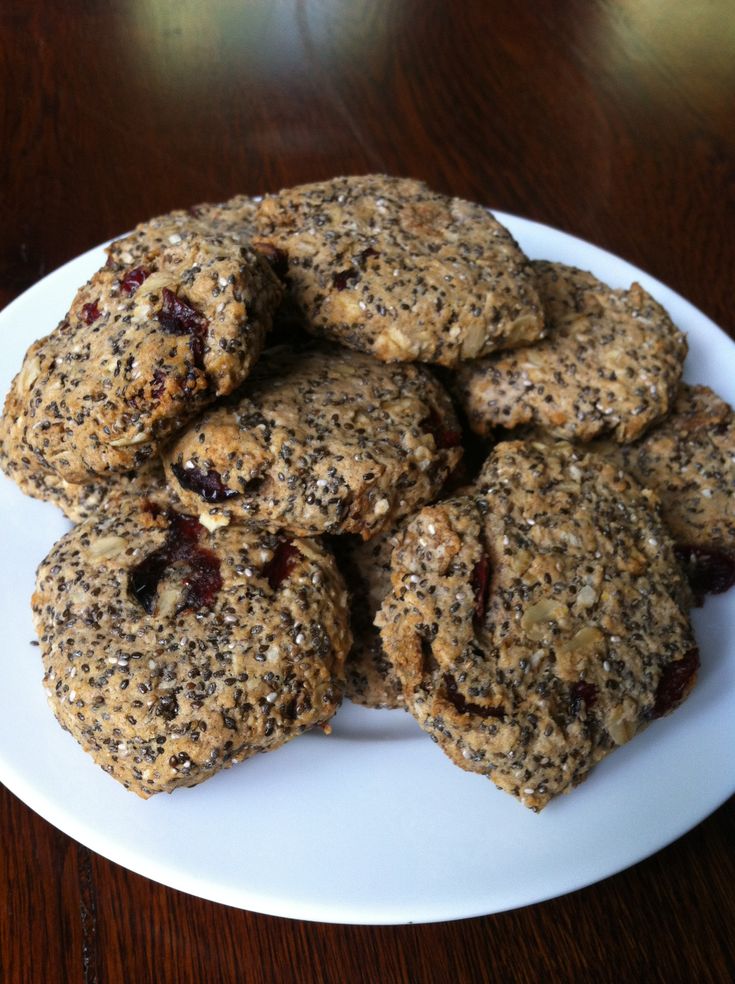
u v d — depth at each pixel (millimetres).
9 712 229
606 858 217
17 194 378
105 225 372
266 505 229
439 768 225
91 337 234
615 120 421
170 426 227
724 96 434
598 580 231
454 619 222
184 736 213
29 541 256
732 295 362
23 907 235
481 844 217
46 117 406
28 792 220
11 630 242
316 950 232
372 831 217
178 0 456
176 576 230
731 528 258
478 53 442
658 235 381
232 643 220
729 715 236
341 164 399
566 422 257
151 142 401
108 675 218
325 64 435
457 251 251
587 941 235
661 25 461
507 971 231
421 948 233
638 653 228
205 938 233
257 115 414
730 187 400
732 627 249
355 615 245
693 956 234
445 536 228
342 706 243
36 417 233
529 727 216
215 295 222
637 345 265
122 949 231
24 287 349
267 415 232
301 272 246
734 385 287
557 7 464
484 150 407
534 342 262
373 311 240
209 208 285
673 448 267
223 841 214
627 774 226
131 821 216
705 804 225
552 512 239
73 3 450
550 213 386
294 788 222
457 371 263
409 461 234
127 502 245
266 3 458
